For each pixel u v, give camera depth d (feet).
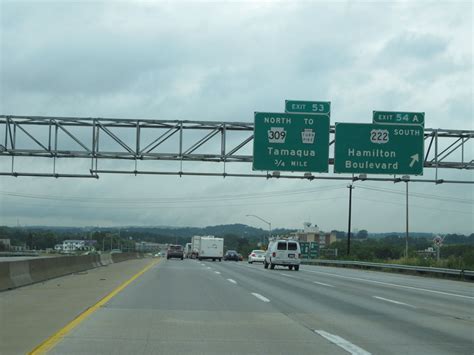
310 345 34.45
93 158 98.73
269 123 99.04
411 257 163.32
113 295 61.67
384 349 33.63
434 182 102.73
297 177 100.37
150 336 36.35
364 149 100.42
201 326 41.04
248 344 34.47
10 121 97.30
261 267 156.25
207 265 160.45
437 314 51.42
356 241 400.26
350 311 52.39
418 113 101.35
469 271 107.55
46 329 38.34
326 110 99.86
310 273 126.11
